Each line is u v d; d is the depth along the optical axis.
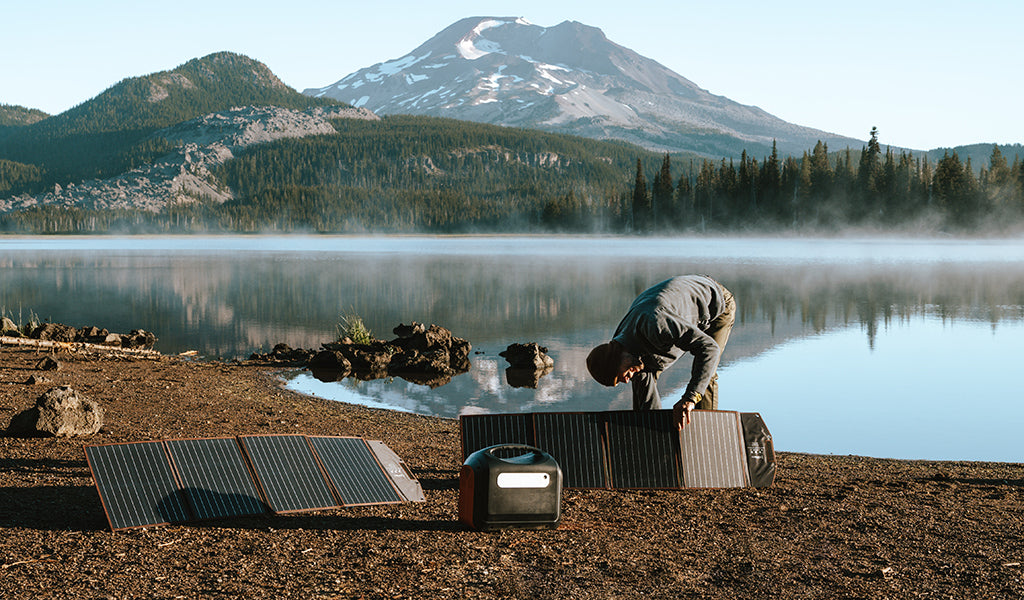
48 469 6.98
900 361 19.86
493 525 5.42
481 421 6.82
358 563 4.71
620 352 6.17
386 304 34.91
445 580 4.46
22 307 32.66
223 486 5.67
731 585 4.51
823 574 4.73
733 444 7.09
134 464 5.52
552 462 5.56
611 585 4.46
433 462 8.32
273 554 4.82
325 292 40.81
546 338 24.06
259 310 32.06
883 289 42.97
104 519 5.40
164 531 5.19
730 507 6.30
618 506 6.24
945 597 4.39
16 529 5.17
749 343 23.42
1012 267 63.59
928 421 13.00
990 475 8.34
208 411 11.40
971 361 19.83
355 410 12.73
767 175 156.25
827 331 26.27
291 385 15.45
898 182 141.50
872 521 5.96
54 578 4.33
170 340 23.11
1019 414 13.49
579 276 53.84
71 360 17.03
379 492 6.18
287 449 6.17
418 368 17.86
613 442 6.87
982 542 5.44
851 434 12.02
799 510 6.25
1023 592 4.47
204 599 4.10
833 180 148.75
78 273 56.69
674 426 6.94
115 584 4.27
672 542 5.30
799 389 15.92
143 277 52.34
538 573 4.62
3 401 10.96
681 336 6.14
